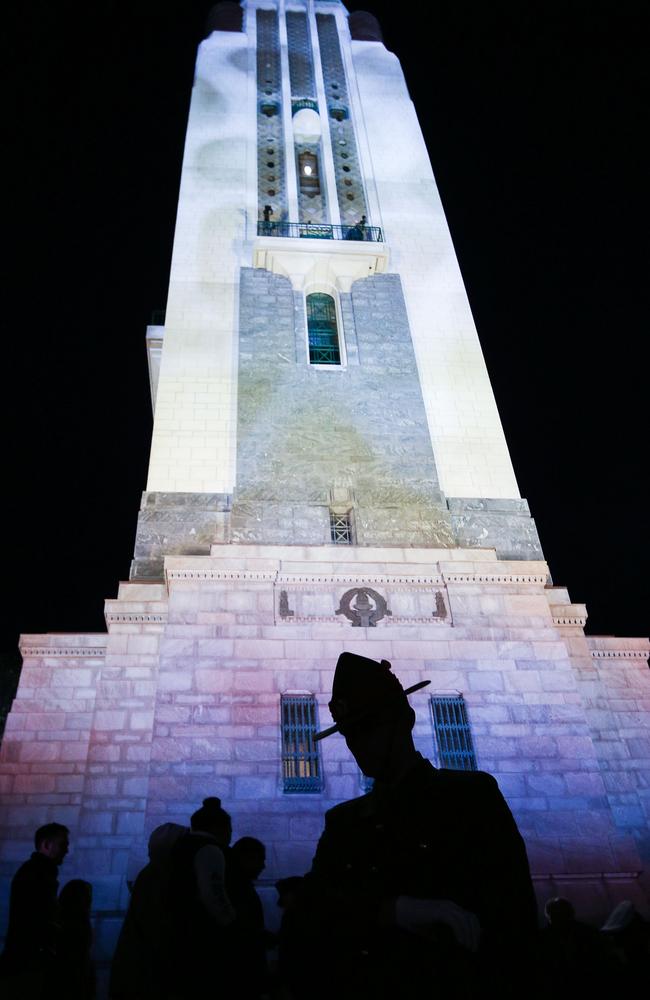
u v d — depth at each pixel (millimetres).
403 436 20562
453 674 16203
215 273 23891
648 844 15406
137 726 15266
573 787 14992
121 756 14852
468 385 22156
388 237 25953
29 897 6434
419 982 2896
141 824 14125
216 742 14781
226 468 19453
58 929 6582
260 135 29219
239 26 34125
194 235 24922
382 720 3518
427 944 2934
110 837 13930
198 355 21719
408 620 16859
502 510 19578
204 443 19875
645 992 7301
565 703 16047
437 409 21484
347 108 31047
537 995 2830
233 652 15953
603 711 17125
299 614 16641
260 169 27938
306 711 15422
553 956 7324
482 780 3305
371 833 3295
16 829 14500
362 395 21359
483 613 17172
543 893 13672
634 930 7949
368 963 2996
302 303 23406
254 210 26000
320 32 34688
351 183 27922
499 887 2992
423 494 19406
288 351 22109
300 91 31234
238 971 4750
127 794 14438
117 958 5023
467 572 17656
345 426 20562
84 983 6688
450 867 3082
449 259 25438
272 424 20391
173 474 19219
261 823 13961
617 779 16219
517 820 14516
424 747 15234
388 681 3664
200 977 4609
